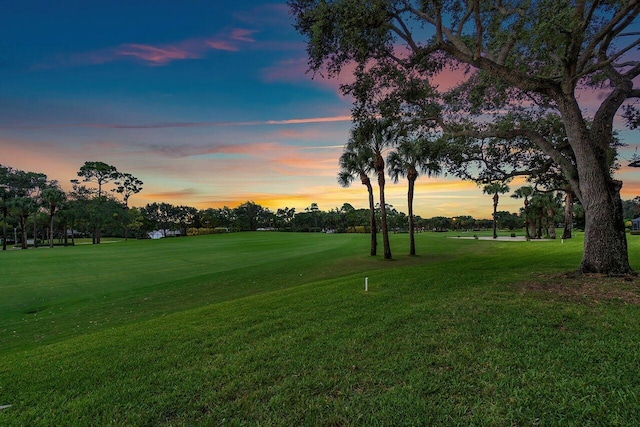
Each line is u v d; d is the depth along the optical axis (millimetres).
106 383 4309
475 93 12391
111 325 9250
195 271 20047
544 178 14133
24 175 75875
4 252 38750
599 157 9117
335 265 20891
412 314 6344
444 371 3957
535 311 6043
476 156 13508
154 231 107938
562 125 12156
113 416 3473
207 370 4430
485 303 6742
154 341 5910
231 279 16344
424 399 3373
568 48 8445
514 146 13195
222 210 124688
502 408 3139
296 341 5312
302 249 33844
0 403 4012
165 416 3416
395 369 4074
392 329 5562
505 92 12164
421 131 13398
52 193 62281
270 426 3109
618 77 9508
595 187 9031
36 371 4941
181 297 12711
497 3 8836
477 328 5316
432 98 12617
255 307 8070
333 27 8797
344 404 3381
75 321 10109
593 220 9070
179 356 5043
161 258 27969
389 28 9617
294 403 3475
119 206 83812
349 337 5328
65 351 5926
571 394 3301
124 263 24719
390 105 11984
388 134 23766
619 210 8992
